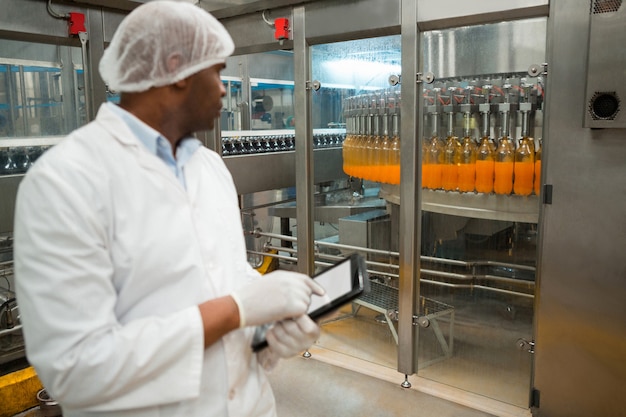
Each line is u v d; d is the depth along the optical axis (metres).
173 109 0.98
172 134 1.01
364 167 2.57
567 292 1.97
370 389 2.40
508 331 2.22
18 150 2.61
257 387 1.10
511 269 2.18
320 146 2.71
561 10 1.84
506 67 2.06
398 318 2.46
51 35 2.50
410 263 2.37
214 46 0.96
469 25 2.12
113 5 2.68
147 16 0.92
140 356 0.85
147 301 0.94
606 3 1.70
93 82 2.68
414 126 2.26
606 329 1.90
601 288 1.89
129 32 0.93
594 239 1.88
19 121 2.72
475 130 2.20
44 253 0.83
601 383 1.94
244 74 3.77
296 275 1.03
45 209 0.84
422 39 2.23
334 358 2.70
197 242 0.99
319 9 2.46
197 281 0.97
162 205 0.95
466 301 2.32
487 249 2.24
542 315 2.04
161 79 0.93
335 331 2.78
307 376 2.53
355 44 2.48
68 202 0.84
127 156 0.94
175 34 0.92
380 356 2.62
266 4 2.57
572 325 1.98
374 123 2.49
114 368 0.83
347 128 2.62
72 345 0.82
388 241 2.54
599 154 1.83
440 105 2.25
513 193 2.14
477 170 2.21
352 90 2.54
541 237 2.01
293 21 2.57
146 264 0.92
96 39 2.67
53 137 2.75
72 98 2.88
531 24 1.98
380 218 2.56
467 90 2.17
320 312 1.02
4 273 2.57
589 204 1.87
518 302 2.18
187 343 0.87
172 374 0.88
